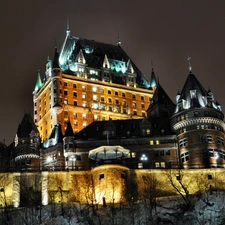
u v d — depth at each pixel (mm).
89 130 124500
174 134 119875
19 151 132500
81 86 168625
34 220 87125
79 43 183750
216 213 86000
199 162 112688
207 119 116500
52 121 160875
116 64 183500
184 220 85500
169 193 101062
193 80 123875
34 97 182125
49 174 100688
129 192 98375
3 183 98438
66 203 95500
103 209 90688
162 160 117750
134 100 177375
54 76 164625
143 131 121875
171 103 139875
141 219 85500
